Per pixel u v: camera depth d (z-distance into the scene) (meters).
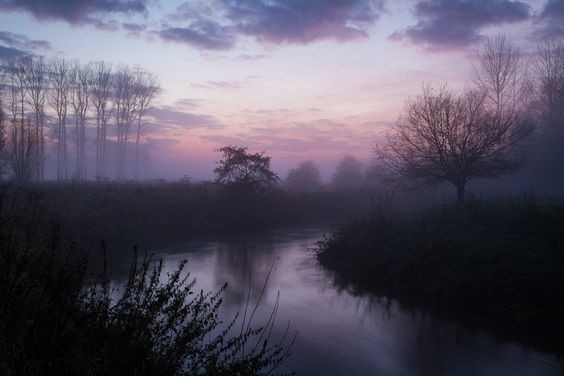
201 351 5.16
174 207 28.52
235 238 26.16
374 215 21.14
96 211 22.89
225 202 32.72
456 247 15.10
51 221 6.06
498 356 9.12
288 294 13.62
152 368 4.35
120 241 21.44
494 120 22.73
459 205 20.77
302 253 21.16
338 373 8.12
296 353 8.90
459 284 12.81
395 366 8.55
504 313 11.38
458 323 11.15
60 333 3.82
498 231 15.82
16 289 4.07
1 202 5.93
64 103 61.19
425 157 23.92
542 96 40.69
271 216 34.28
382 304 12.78
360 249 17.94
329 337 9.97
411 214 24.58
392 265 15.70
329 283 15.23
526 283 11.75
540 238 14.20
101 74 64.56
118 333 4.34
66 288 4.52
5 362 3.45
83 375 3.78
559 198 24.19
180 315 5.17
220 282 14.73
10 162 39.53
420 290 13.85
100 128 66.31
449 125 23.25
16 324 3.96
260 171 35.19
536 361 8.87
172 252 20.84
